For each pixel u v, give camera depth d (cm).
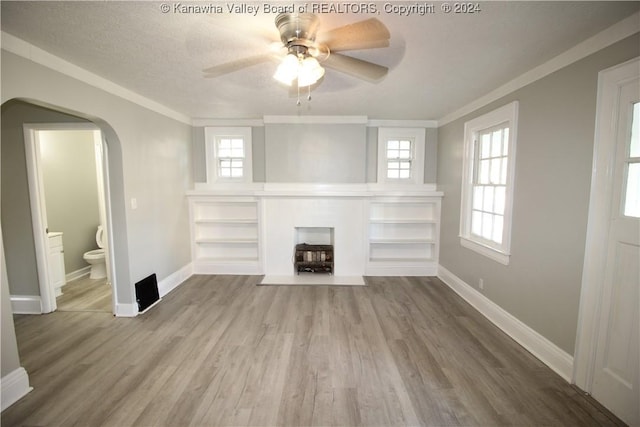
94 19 175
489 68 245
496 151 313
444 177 427
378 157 453
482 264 327
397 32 188
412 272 454
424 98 332
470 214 361
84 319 315
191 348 260
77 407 192
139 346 263
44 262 326
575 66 207
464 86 290
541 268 241
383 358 245
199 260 465
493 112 302
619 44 178
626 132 177
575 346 211
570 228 214
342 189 441
